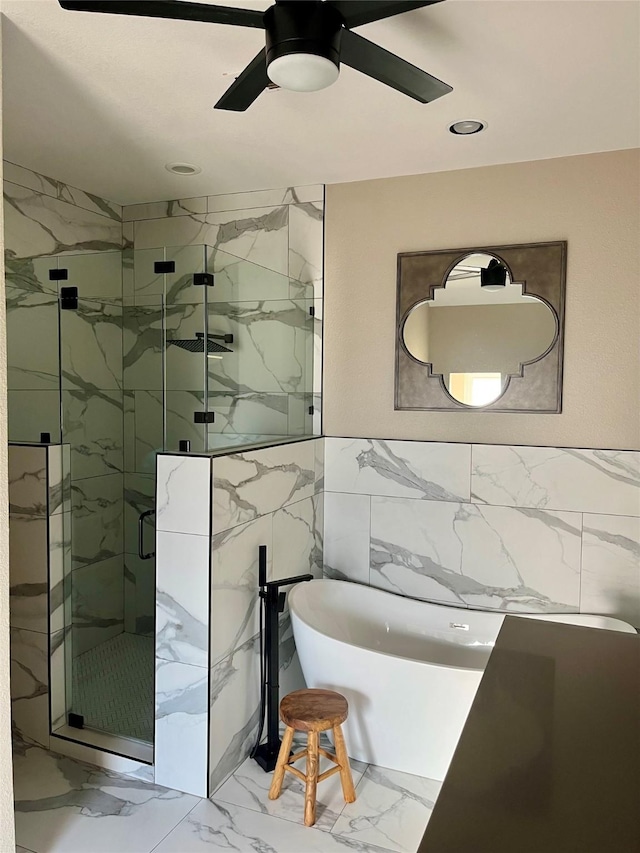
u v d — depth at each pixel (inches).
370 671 101.1
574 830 29.3
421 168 122.3
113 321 109.2
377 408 131.3
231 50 78.7
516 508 121.0
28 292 114.4
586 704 42.3
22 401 113.3
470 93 89.7
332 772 92.0
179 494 95.7
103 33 75.0
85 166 122.0
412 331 126.9
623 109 94.8
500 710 41.4
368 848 84.8
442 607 124.2
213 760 96.5
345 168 122.4
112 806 93.4
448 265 123.6
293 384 129.6
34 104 94.4
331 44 60.0
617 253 113.0
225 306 105.7
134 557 128.6
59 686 110.2
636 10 69.9
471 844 28.3
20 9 69.8
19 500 109.3
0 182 72.1
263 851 84.0
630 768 34.6
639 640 54.1
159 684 98.2
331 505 135.5
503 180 119.8
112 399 113.0
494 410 122.1
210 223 142.6
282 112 96.3
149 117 99.0
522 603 121.5
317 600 125.0
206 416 100.5
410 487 128.6
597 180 113.7
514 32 74.5
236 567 101.6
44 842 85.1
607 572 115.9
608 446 115.3
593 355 115.3
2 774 75.4
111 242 146.8
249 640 106.4
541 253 117.1
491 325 121.5
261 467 108.7
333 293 133.3
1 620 74.3
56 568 109.0
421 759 100.6
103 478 120.1
